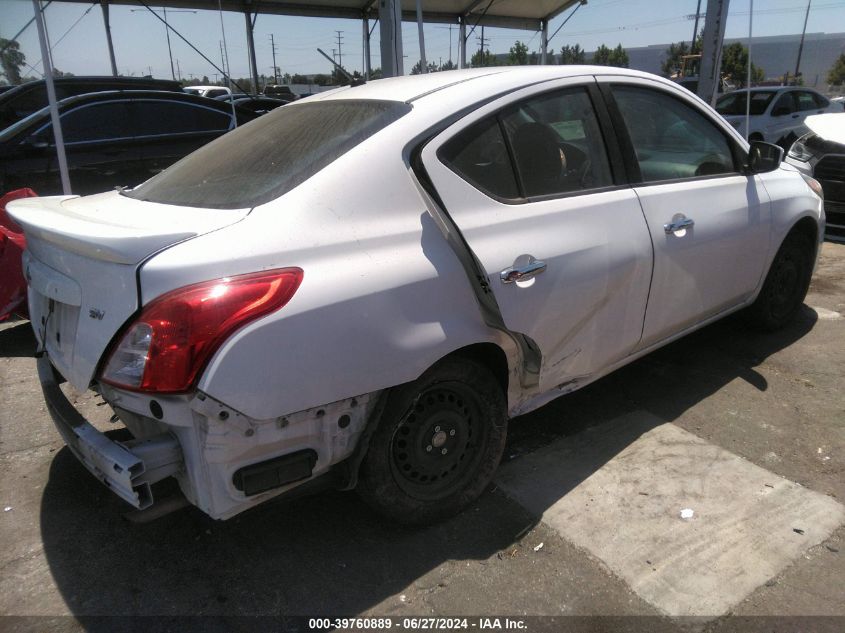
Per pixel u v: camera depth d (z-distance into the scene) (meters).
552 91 2.74
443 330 2.23
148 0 9.55
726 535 2.43
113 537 2.55
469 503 2.61
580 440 3.13
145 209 2.32
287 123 2.74
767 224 3.64
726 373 3.78
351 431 2.14
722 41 7.86
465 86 2.55
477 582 2.26
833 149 6.63
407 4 10.55
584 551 2.38
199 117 7.84
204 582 2.30
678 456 2.96
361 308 2.04
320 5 10.72
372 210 2.17
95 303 1.98
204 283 1.84
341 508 2.69
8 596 2.25
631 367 3.90
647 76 3.18
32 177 6.48
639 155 3.02
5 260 4.45
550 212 2.58
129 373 1.87
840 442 3.03
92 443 1.99
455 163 2.38
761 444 3.04
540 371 2.64
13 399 3.75
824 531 2.44
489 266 2.33
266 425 1.95
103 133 7.01
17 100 8.17
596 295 2.72
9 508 2.74
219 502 1.96
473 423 2.54
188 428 1.89
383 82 2.92
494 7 11.08
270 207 2.07
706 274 3.30
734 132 3.58
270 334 1.87
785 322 4.32
